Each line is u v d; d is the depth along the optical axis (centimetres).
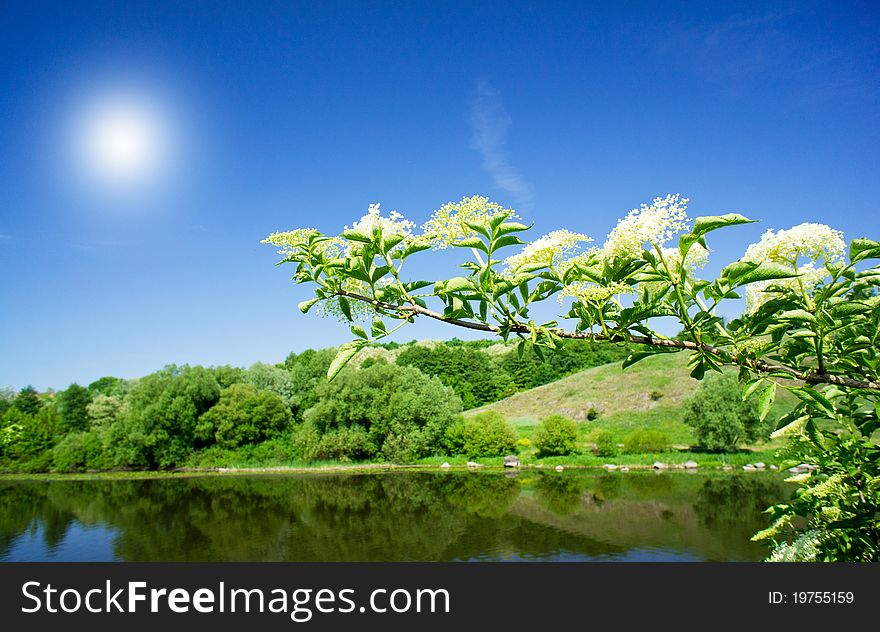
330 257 413
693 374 368
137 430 6297
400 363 10700
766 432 5212
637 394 8231
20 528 3212
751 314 361
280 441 6719
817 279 351
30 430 6850
